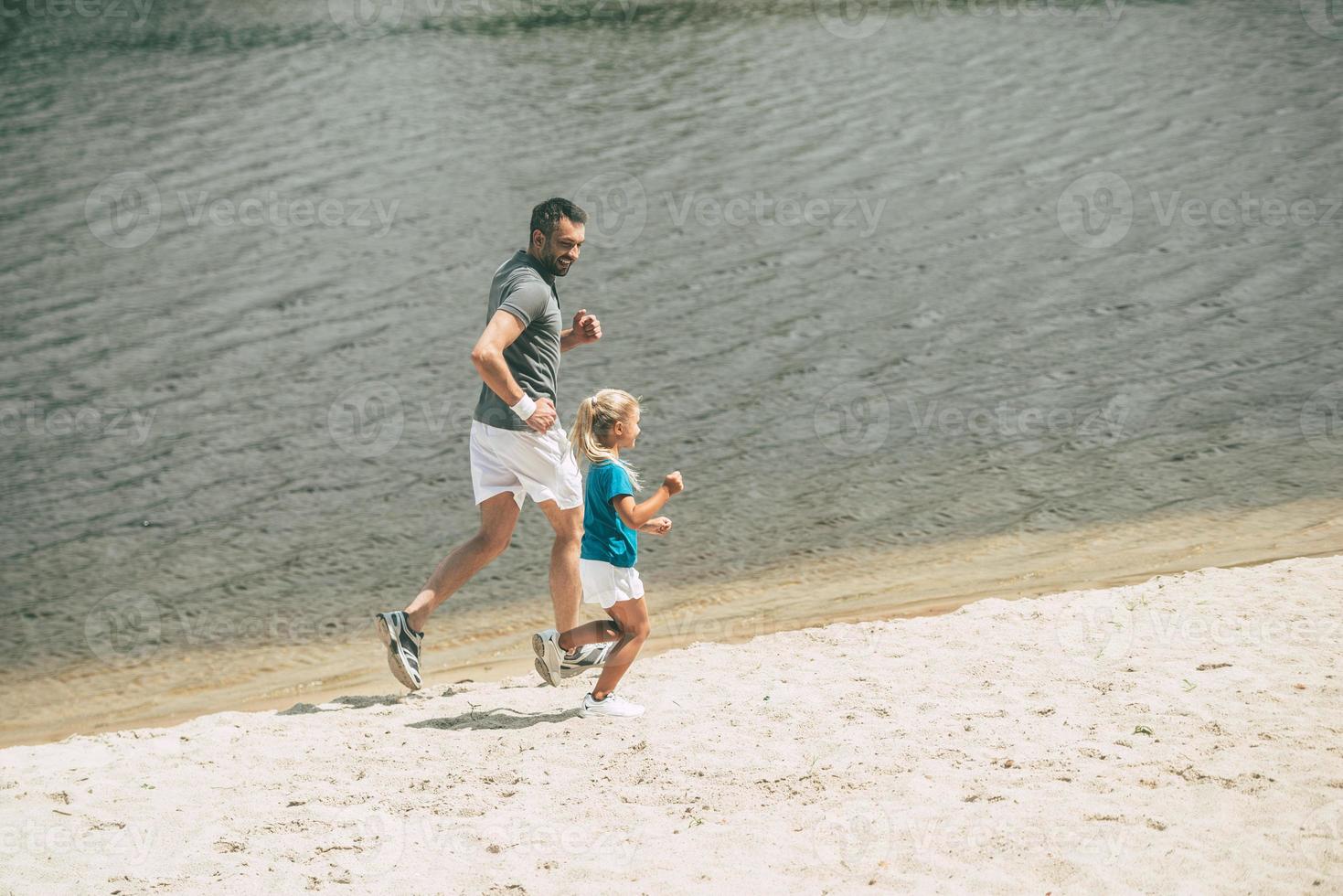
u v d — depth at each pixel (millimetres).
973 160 42125
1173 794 8898
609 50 57094
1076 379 27234
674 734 11062
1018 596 16969
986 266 34156
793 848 8562
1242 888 7492
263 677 17047
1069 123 45000
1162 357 28078
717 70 53344
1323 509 19734
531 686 13195
